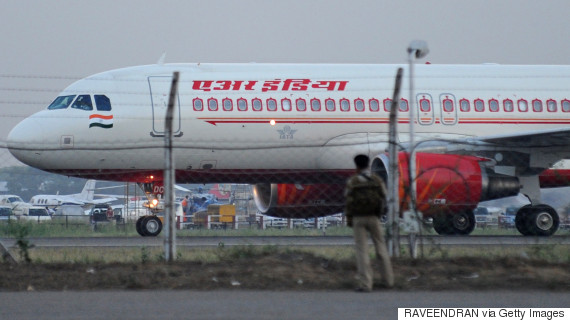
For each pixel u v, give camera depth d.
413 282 46.81
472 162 86.38
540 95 104.00
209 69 97.38
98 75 95.38
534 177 97.62
